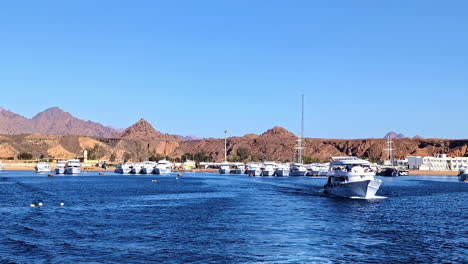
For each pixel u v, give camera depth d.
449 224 61.31
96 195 101.50
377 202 88.38
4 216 65.88
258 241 48.94
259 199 92.88
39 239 49.22
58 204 81.88
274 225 58.91
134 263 40.25
